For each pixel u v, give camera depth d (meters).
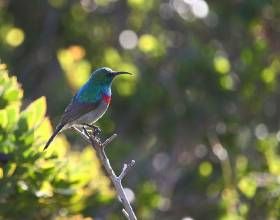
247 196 16.50
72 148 16.95
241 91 18.67
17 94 11.43
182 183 19.00
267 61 18.91
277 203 16.33
